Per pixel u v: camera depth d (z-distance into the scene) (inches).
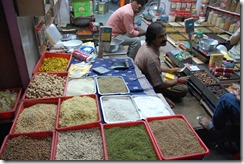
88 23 144.6
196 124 86.6
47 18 106.4
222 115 67.2
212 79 100.6
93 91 67.0
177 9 191.3
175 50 133.3
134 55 133.7
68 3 148.6
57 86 66.5
